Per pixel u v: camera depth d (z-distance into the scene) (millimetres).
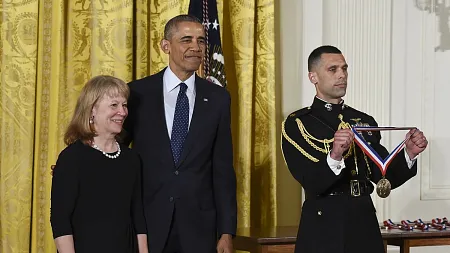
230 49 5016
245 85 4930
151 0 4797
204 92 3594
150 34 4789
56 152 4473
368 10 5383
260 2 5051
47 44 4520
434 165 5660
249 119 4922
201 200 3480
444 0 5664
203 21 4652
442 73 5664
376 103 5406
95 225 3236
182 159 3457
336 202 3490
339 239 3441
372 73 5391
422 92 5617
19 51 4438
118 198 3297
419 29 5613
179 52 3529
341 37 5309
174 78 3568
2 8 4418
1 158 4406
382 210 5473
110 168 3295
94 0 4578
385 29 5438
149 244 3406
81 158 3252
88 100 3307
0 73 4430
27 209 4441
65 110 4516
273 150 5008
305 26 5195
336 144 3309
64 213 3207
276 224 5016
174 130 3514
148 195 3443
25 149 4438
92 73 4570
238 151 4930
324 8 5281
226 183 3555
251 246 4141
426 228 4402
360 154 3564
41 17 4516
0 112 4422
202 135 3498
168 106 3547
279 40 5238
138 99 3520
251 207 5086
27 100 4449
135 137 3496
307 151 3545
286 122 3686
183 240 3410
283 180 5223
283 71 5234
